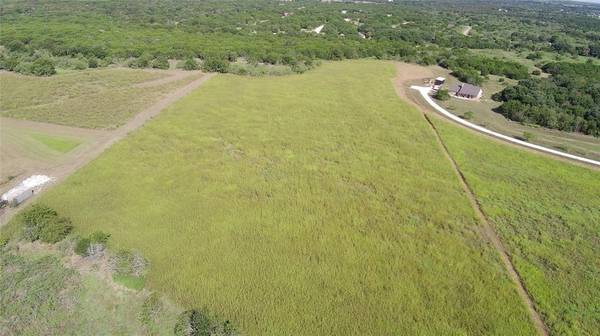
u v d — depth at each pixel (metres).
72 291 33.75
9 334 30.11
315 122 68.12
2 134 62.34
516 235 41.22
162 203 45.66
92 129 65.06
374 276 35.72
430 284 34.91
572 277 35.91
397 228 41.88
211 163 54.28
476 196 47.72
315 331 30.73
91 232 40.75
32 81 88.81
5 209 44.44
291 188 48.88
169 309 32.41
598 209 46.06
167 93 82.81
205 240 39.91
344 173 52.25
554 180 51.78
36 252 38.16
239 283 34.84
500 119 73.25
